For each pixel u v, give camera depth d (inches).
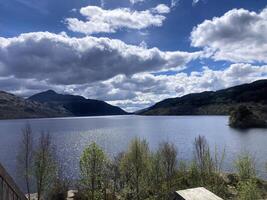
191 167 2610.7
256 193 1657.2
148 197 2465.6
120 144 6515.8
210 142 6673.2
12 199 214.8
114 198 2456.9
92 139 7775.6
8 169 3934.5
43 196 2363.4
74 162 4490.7
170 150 2684.5
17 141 7317.9
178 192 179.3
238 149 5590.6
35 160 2209.6
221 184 2420.0
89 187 2212.1
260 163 4084.6
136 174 2480.3
